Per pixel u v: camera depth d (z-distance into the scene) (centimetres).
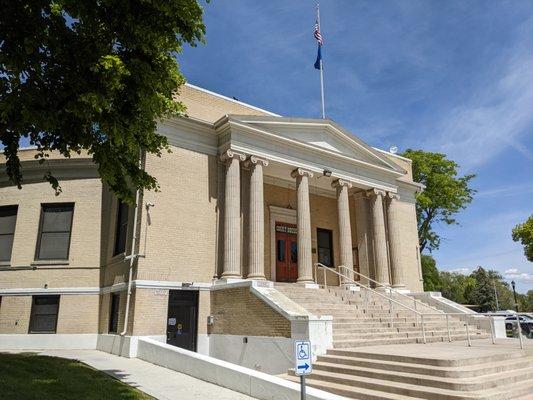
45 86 877
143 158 1731
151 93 952
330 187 2533
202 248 1778
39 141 1016
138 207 1689
